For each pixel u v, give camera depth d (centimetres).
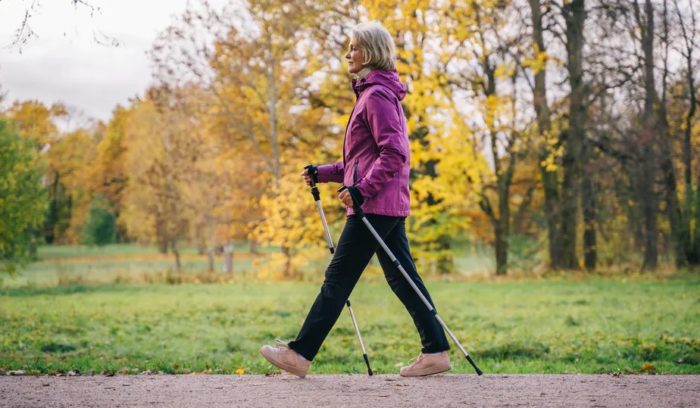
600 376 448
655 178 2252
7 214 2159
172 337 980
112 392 399
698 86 2166
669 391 399
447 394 387
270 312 1299
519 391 396
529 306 1321
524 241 2238
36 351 812
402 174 428
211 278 2184
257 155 2406
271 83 2152
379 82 423
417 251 2030
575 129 2219
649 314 1150
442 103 1845
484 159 2047
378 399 374
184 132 3178
